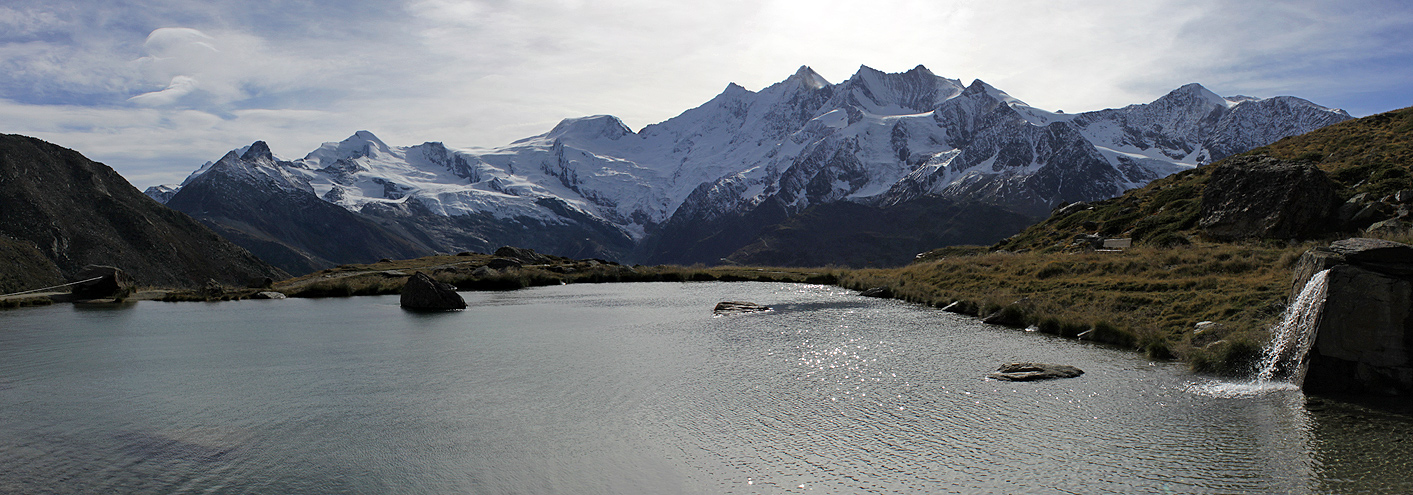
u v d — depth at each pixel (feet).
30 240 527.40
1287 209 171.63
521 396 80.23
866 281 232.94
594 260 400.47
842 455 61.00
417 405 76.89
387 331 132.98
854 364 94.89
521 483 56.34
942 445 62.80
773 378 87.66
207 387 85.71
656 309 172.35
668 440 65.36
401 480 57.06
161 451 63.62
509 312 168.35
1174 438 62.85
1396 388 71.67
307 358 103.86
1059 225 298.35
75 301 212.23
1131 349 102.06
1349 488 51.62
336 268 360.48
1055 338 112.57
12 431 69.26
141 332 134.62
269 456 62.28
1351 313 73.56
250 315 166.30
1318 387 74.84
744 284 272.92
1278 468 55.57
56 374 93.71
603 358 102.12
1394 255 73.61
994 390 79.71
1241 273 133.28
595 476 57.57
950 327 127.34
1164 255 160.25
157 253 636.48
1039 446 61.87
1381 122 249.14
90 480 57.41
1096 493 52.13
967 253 322.14
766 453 61.82
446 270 322.55
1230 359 85.35
